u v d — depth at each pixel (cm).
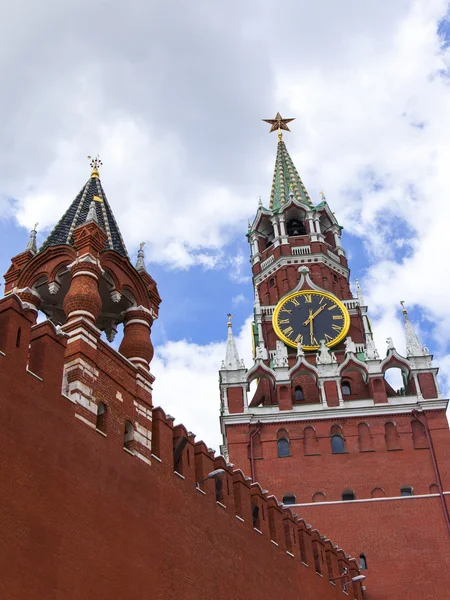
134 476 2752
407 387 5922
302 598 3666
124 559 2533
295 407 5628
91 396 2686
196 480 3225
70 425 2519
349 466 5316
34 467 2292
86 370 2709
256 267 7438
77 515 2394
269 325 6681
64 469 2414
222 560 3117
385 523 4994
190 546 2933
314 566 3966
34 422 2361
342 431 5509
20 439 2278
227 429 5538
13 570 2073
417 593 4694
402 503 5081
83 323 2795
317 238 7319
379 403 5606
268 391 6088
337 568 4231
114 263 3206
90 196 3584
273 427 5547
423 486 5188
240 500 3472
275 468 5334
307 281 6719
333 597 4019
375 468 5294
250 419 5569
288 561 3688
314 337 6353
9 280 3175
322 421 5553
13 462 2219
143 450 2864
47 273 3105
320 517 5053
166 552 2770
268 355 6456
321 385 5741
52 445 2400
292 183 8038
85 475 2500
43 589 2148
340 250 7506
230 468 3500
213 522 3167
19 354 2409
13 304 2464
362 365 5847
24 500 2206
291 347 6362
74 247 3086
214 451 3425
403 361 5825
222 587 3042
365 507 5081
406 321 6122
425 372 5741
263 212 7731
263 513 3653
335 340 6316
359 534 4956
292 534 3844
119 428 2777
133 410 2908
